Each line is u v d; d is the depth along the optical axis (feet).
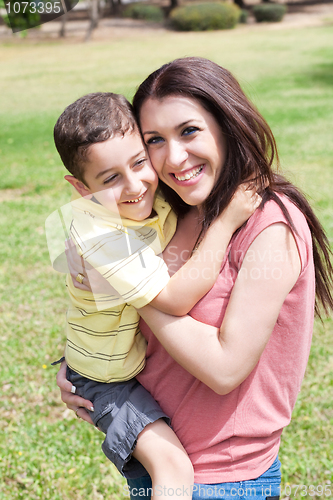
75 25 116.57
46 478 9.70
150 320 5.00
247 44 83.20
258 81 52.85
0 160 32.42
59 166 30.66
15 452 10.39
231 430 5.01
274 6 111.04
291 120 37.50
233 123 4.82
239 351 4.66
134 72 62.90
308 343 5.23
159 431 5.17
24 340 14.39
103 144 5.19
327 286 6.10
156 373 5.44
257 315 4.66
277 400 5.12
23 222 22.67
